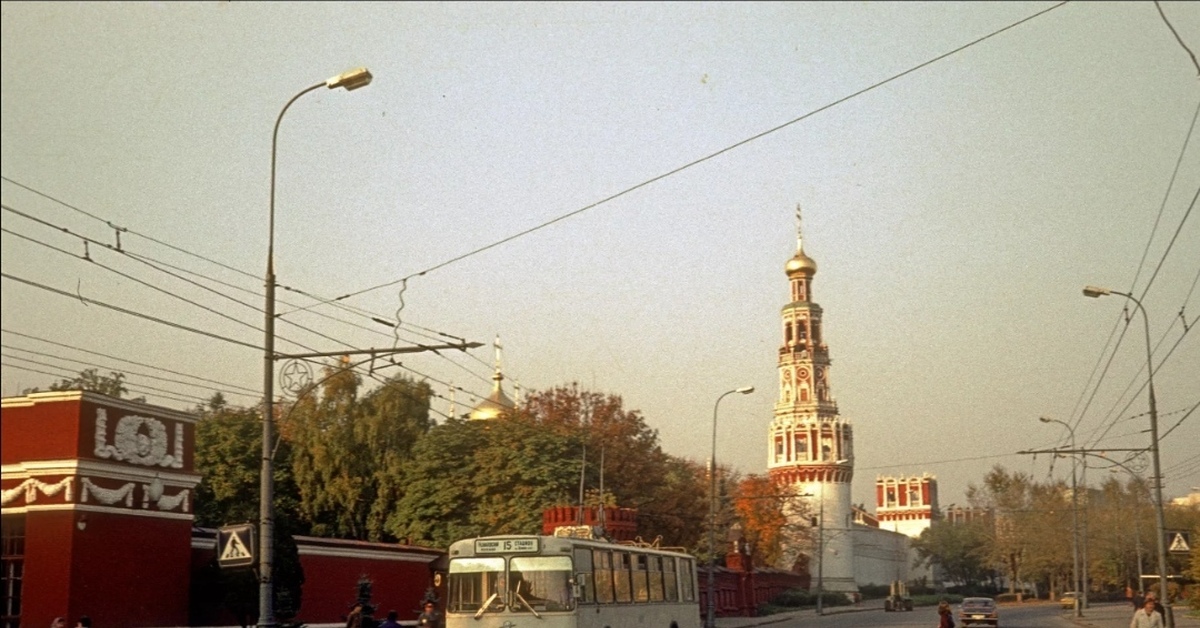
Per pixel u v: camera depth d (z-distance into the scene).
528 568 25.89
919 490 191.12
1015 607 111.19
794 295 147.00
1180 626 51.88
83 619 26.19
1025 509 123.12
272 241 24.88
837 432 140.62
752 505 108.81
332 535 60.31
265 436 24.25
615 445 68.75
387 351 24.77
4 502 30.27
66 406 30.41
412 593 45.09
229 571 33.41
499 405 76.31
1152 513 87.44
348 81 23.77
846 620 80.81
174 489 33.34
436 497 57.75
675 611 33.25
